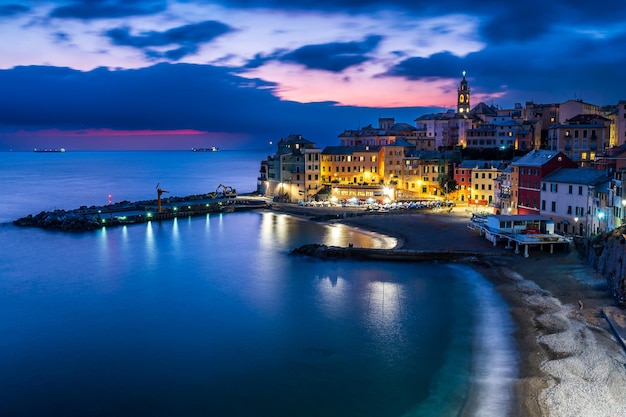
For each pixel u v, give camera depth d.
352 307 73.31
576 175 106.88
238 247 116.94
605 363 52.31
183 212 171.00
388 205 159.88
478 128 196.62
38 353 59.94
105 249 116.94
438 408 47.09
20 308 75.38
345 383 52.09
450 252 96.44
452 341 60.47
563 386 48.78
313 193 193.25
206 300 78.12
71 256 109.44
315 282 86.12
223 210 180.62
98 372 55.28
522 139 192.25
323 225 144.50
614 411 44.53
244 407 48.31
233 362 57.12
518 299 73.12
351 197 182.25
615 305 67.94
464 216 140.50
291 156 195.00
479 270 89.25
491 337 60.81
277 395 50.19
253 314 71.56
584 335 59.06
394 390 50.50
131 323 69.00
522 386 49.47
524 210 121.50
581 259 90.25
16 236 134.62
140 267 98.81
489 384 50.38
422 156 183.75
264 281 87.56
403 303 74.12
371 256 99.88
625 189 85.88
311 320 68.75
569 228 107.12
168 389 51.62
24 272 95.62
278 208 180.25
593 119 162.75
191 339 63.50
